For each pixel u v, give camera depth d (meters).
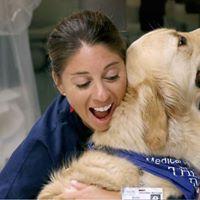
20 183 2.35
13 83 3.51
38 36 3.96
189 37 2.24
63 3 3.84
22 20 3.42
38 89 4.01
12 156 2.42
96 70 1.90
